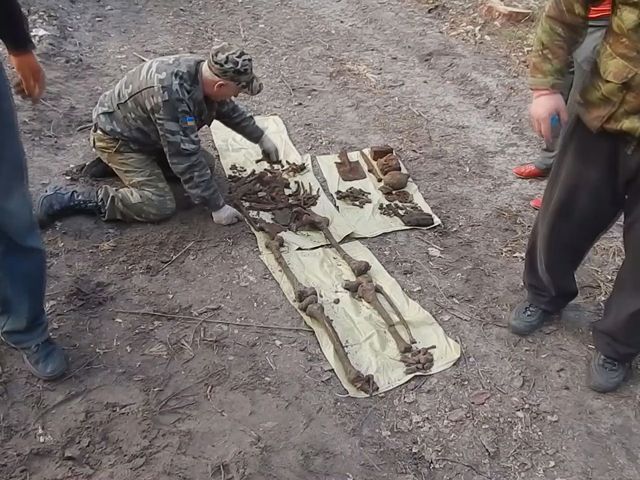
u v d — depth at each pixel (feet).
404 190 14.89
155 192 13.38
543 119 9.13
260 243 13.26
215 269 12.75
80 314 11.69
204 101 12.90
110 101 13.12
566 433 10.25
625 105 8.46
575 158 9.42
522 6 21.95
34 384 10.53
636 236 9.27
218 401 10.45
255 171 15.15
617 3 8.14
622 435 10.25
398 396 10.63
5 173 8.46
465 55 20.39
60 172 14.83
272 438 9.97
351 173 15.23
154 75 12.34
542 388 10.88
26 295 9.64
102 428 9.99
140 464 9.56
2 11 8.58
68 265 12.61
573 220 9.98
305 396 10.57
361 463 9.73
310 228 13.60
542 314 11.65
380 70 19.63
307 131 16.88
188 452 9.75
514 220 14.37
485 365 11.21
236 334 11.53
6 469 9.41
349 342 11.35
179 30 21.20
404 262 13.16
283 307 12.06
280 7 23.09
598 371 10.79
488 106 18.16
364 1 23.52
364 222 13.93
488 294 12.55
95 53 19.42
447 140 16.81
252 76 12.64
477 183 15.42
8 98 8.20
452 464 9.78
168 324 11.65
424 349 11.21
